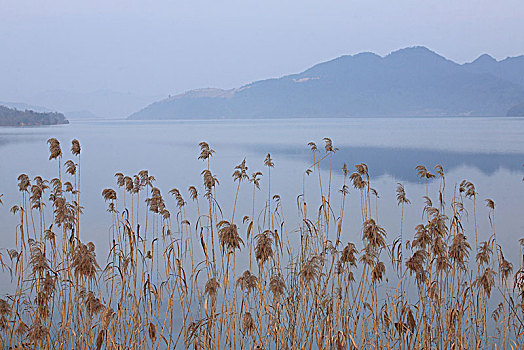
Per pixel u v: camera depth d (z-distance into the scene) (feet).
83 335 19.71
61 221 20.30
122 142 234.38
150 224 53.26
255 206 70.38
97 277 30.09
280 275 20.95
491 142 215.92
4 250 42.27
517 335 22.44
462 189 23.22
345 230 53.42
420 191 87.10
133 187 22.21
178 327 26.71
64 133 343.67
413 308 27.94
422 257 19.29
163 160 146.82
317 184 95.09
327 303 20.27
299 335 23.13
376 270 18.99
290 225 52.90
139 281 33.37
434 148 185.06
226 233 18.83
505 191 86.79
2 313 18.13
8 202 70.59
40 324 18.74
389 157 153.99
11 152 168.14
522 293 21.76
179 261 22.99
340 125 561.43
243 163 22.20
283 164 135.23
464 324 22.77
